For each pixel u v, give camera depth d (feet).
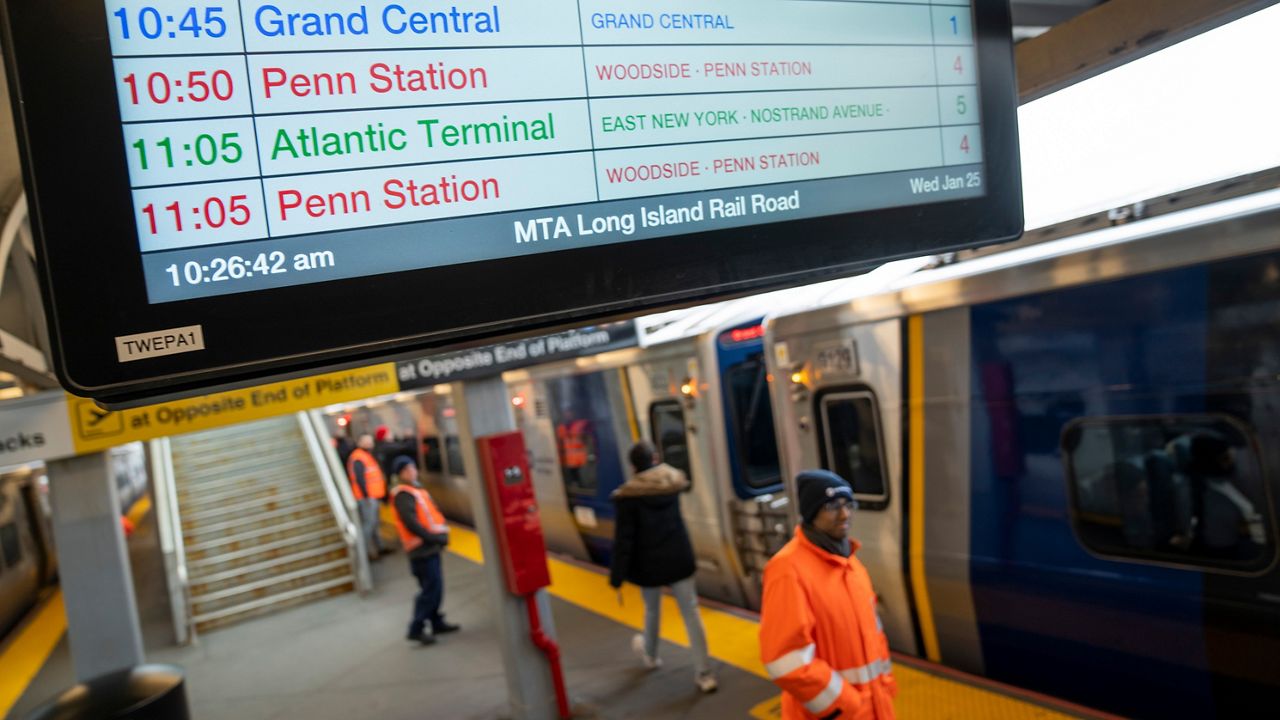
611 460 32.40
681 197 5.03
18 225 14.28
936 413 16.72
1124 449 13.65
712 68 5.12
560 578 33.96
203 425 19.43
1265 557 12.07
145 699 15.12
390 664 26.76
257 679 27.25
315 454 45.50
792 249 5.32
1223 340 12.23
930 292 16.43
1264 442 11.84
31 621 42.06
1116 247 13.39
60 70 3.84
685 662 22.53
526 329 4.81
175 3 4.06
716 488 26.73
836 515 9.85
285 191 4.24
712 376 26.55
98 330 3.88
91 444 19.12
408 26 4.47
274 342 4.21
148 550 57.72
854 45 5.48
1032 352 14.88
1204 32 7.05
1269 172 11.89
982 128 5.86
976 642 16.92
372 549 43.98
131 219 3.95
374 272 4.40
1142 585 13.62
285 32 4.25
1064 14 11.51
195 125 4.09
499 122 4.64
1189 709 13.50
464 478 47.11
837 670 9.81
